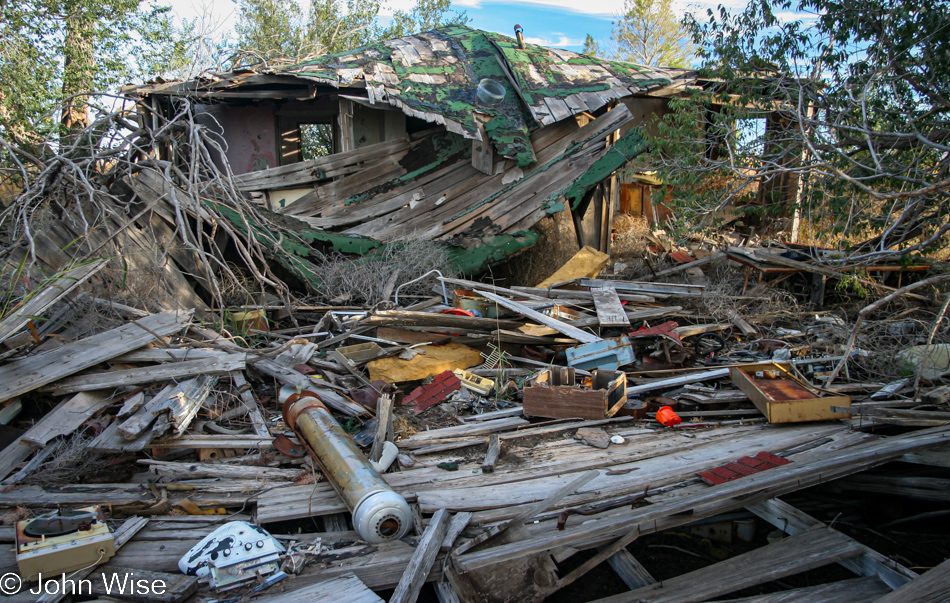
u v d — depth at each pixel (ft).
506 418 15.99
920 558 11.79
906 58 23.08
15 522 10.67
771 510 11.16
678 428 15.02
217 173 22.99
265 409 15.96
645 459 13.12
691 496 10.58
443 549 9.59
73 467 12.56
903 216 21.56
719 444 13.69
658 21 98.94
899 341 20.52
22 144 27.78
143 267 21.45
